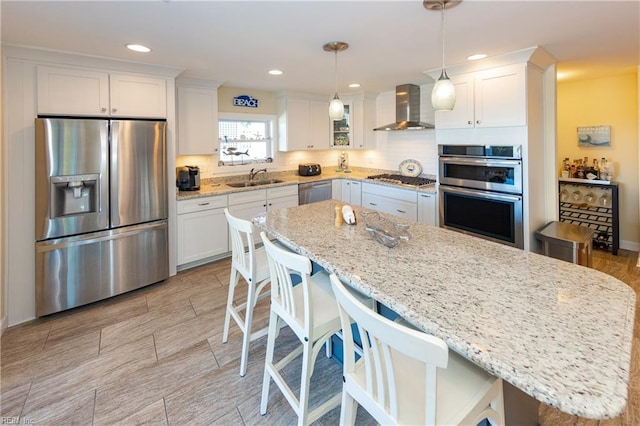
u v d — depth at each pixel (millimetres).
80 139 2826
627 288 1305
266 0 1896
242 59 3102
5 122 2615
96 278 3023
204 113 4109
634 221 4180
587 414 739
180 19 2152
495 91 3201
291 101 4996
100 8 1979
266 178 5172
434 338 862
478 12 2098
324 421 1768
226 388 2012
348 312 1104
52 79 2777
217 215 4043
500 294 1267
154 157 3285
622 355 911
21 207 2713
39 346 2430
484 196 3445
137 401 1905
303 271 1431
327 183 5211
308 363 1529
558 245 3107
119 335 2574
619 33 2504
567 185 4496
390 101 5141
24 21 2156
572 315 1114
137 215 3221
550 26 2355
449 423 1001
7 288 2691
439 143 3820
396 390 1039
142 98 3270
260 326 2684
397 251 1769
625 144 4129
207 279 3625
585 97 4371
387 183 4562
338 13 2088
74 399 1919
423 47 2771
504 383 1312
